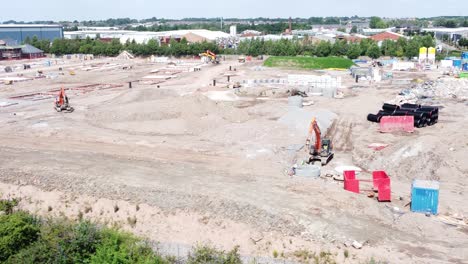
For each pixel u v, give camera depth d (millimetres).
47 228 25734
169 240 26625
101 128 51375
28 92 80625
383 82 89250
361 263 23125
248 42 156875
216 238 26359
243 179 33812
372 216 28031
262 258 24047
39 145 44156
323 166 39594
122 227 27984
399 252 24125
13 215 26609
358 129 52156
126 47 158000
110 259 22969
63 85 90312
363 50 140125
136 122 53656
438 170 37250
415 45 139000
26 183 32781
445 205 31188
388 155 39531
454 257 23797
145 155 41000
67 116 57719
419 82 87375
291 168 37469
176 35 193875
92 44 162000
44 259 23125
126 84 90625
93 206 30000
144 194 30438
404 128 50375
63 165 36125
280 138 47156
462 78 86625
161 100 61375
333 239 25188
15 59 147500
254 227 26594
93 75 106125
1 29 188625
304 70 112312
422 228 27250
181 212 28469
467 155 40344
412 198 29953
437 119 55188
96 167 35719
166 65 129625
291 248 24891
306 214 27328
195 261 22812
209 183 32531
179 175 34312
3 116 58281
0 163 36750
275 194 30422
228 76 93750
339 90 78688
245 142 45500
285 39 155125
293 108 59781
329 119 55250
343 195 30328
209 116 54938
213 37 197125
